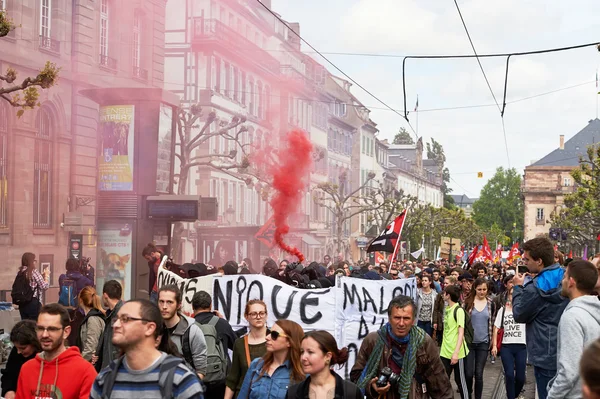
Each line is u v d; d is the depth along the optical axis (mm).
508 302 12516
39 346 7172
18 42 30438
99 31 35500
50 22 32688
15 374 7406
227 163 50938
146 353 4742
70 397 5898
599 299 6062
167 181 22047
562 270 7477
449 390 6781
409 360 6688
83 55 34156
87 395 5895
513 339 12180
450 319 12195
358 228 86250
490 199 172625
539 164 136500
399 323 6699
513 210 170875
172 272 10727
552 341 7336
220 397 8039
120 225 21219
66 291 14789
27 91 18453
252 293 10422
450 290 12172
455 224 97500
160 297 7254
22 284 15461
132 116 21359
